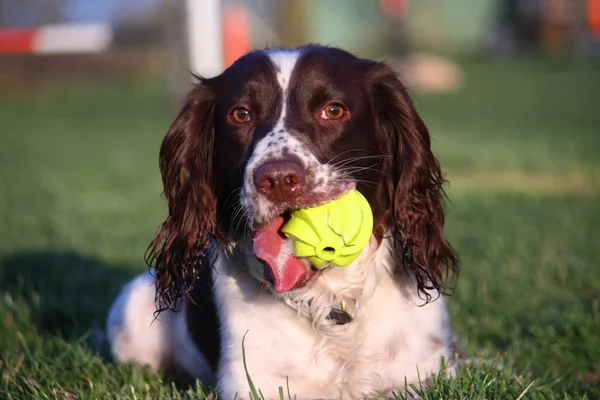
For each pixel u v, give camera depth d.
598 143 22.27
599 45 59.56
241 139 5.62
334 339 5.68
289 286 5.13
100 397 5.74
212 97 6.01
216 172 5.90
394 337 5.79
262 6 49.34
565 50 62.38
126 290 7.38
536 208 13.45
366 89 5.88
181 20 14.80
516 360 6.64
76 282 9.57
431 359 5.85
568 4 62.84
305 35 49.62
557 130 26.42
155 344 7.07
